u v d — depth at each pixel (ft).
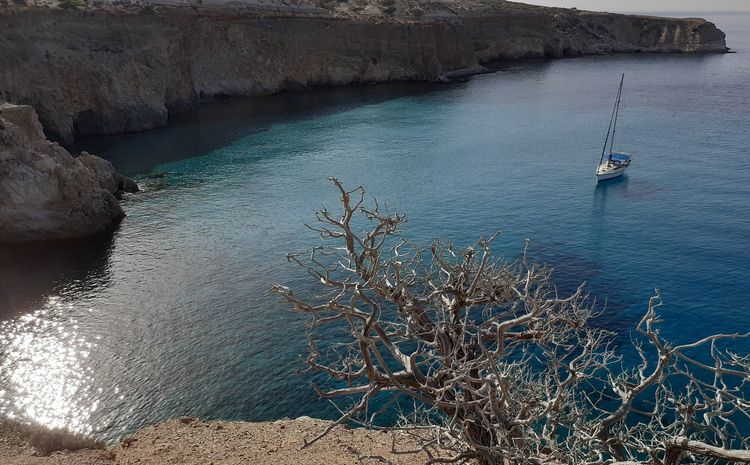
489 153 246.88
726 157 235.40
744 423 77.15
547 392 38.40
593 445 42.22
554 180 210.79
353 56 410.93
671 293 127.13
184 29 332.80
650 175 215.10
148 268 137.49
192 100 334.24
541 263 143.13
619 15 603.26
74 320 114.32
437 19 486.38
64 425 84.89
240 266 137.80
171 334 109.09
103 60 269.64
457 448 36.94
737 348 103.71
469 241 156.56
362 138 269.64
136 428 85.05
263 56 372.38
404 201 188.34
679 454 36.40
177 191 193.57
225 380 95.71
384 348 95.40
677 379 91.50
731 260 143.54
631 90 386.32
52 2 289.33
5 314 116.47
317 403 89.35
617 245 154.20
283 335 107.86
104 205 162.81
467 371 34.60
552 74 453.58
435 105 344.08
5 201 149.38
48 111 240.94
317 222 167.02
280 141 261.24
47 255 145.48
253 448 65.36
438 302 43.24
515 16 542.57
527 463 33.60
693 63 511.40
